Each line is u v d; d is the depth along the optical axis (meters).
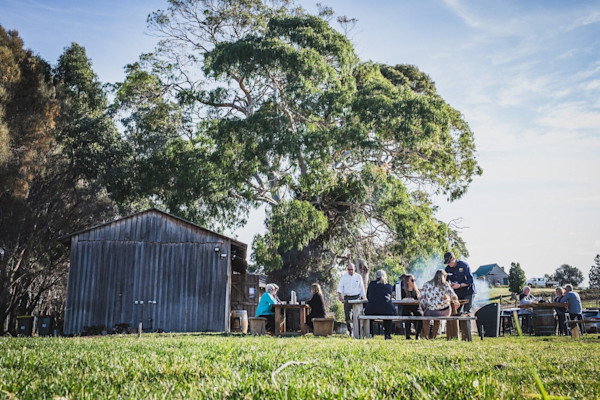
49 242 39.28
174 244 25.11
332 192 36.91
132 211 44.28
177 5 40.28
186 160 36.72
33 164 34.91
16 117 35.12
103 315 24.34
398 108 34.47
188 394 3.75
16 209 34.72
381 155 36.88
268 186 38.62
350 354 6.85
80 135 40.06
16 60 36.12
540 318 16.56
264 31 40.19
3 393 3.75
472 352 7.44
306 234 33.34
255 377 4.38
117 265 24.77
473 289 14.20
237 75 39.12
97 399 3.68
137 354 6.77
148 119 41.22
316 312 16.70
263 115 34.81
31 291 42.34
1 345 8.67
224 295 24.86
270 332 16.78
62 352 7.15
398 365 5.56
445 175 40.44
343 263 38.81
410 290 14.27
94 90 45.88
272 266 34.44
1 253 36.69
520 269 76.75
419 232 34.75
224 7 40.75
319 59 35.22
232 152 35.69
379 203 34.56
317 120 36.84
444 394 3.67
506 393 3.70
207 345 8.47
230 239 25.34
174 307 24.62
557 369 5.33
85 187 41.59
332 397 3.55
